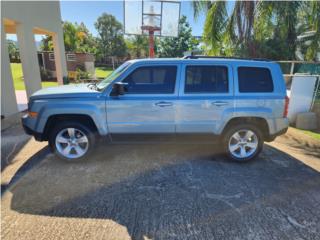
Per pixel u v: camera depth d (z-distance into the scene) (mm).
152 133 3781
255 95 3756
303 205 2824
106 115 3641
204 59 3752
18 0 7582
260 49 9344
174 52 37969
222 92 3729
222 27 9250
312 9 8188
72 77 19297
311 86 6676
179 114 3703
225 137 3938
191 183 3273
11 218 2504
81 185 3172
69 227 2383
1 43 6371
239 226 2434
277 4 8188
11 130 5645
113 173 3520
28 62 8359
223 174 3572
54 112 3574
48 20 10227
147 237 2270
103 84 3971
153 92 3650
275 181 3398
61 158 3830
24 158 4023
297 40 12148
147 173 3537
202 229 2383
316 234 2342
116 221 2482
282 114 3848
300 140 5441
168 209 2688
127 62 3941
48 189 3070
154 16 13469
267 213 2652
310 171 3766
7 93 6566
